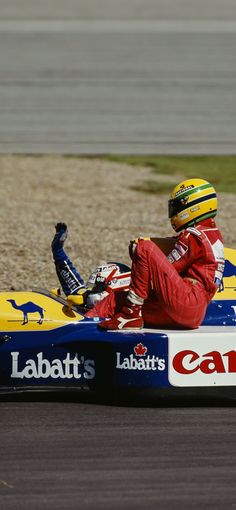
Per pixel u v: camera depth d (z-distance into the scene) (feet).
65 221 135.03
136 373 68.39
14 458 57.26
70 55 295.28
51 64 280.51
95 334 69.10
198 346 68.33
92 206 145.59
